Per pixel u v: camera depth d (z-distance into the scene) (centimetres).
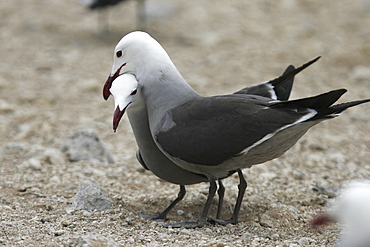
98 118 1634
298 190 1148
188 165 927
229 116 886
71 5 2786
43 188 1134
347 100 1773
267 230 941
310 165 1330
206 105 909
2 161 1312
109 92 1001
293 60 2127
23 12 2655
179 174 978
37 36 2372
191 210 1045
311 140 1477
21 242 825
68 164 1286
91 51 2231
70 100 1780
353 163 1350
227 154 885
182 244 845
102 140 1474
